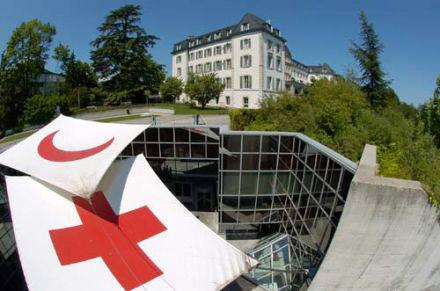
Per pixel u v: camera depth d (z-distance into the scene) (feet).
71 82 222.48
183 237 32.01
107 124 49.62
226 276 27.89
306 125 87.25
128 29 197.98
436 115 56.85
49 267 25.70
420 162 38.99
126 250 29.14
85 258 27.30
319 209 46.75
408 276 37.37
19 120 157.28
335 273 36.17
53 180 34.53
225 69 213.46
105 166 36.19
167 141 76.89
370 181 32.17
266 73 195.83
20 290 45.03
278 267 55.88
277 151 66.90
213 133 74.84
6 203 46.24
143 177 41.73
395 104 130.62
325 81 103.71
